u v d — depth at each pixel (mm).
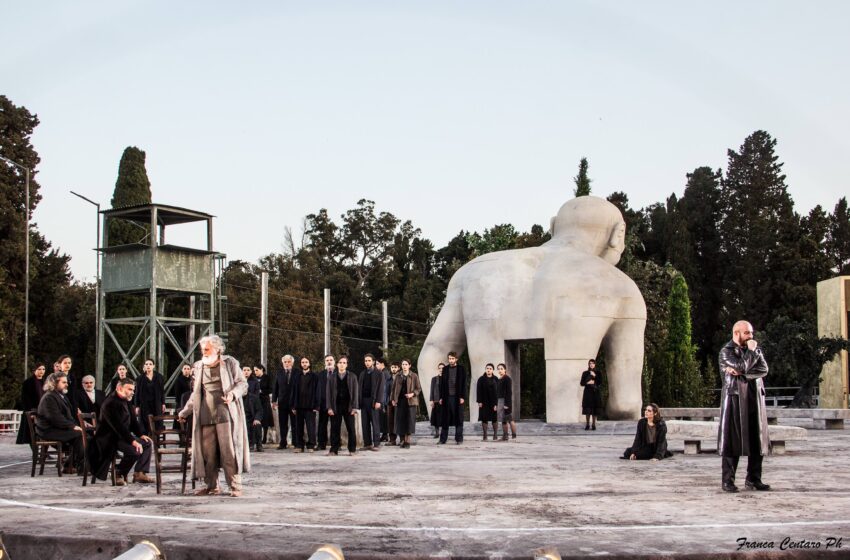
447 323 26234
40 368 15492
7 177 44781
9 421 31297
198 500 10188
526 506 9492
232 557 6875
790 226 58344
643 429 15461
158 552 3803
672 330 33312
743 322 10547
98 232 29969
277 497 10414
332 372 16969
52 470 14383
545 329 24344
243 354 54562
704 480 11969
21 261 43969
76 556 7359
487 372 20969
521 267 25297
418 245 72875
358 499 10156
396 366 19328
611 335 24891
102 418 11945
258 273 63031
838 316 41000
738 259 61500
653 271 43094
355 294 67062
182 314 48062
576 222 25781
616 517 8641
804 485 11195
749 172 63219
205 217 30688
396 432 18922
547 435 22812
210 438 10602
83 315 49438
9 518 8781
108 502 10086
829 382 42219
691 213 64312
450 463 14844
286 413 18688
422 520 8539
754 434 10430
